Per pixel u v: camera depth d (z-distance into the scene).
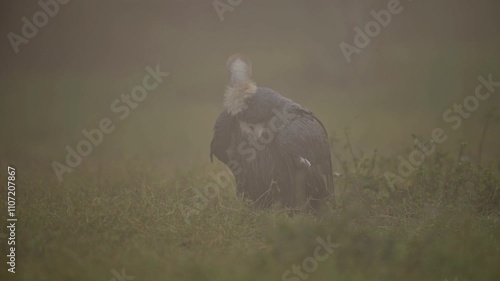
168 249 27.12
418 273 25.08
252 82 33.50
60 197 36.38
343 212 31.23
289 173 32.53
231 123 33.91
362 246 26.75
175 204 32.88
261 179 33.25
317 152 32.91
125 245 27.55
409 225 32.12
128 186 40.59
